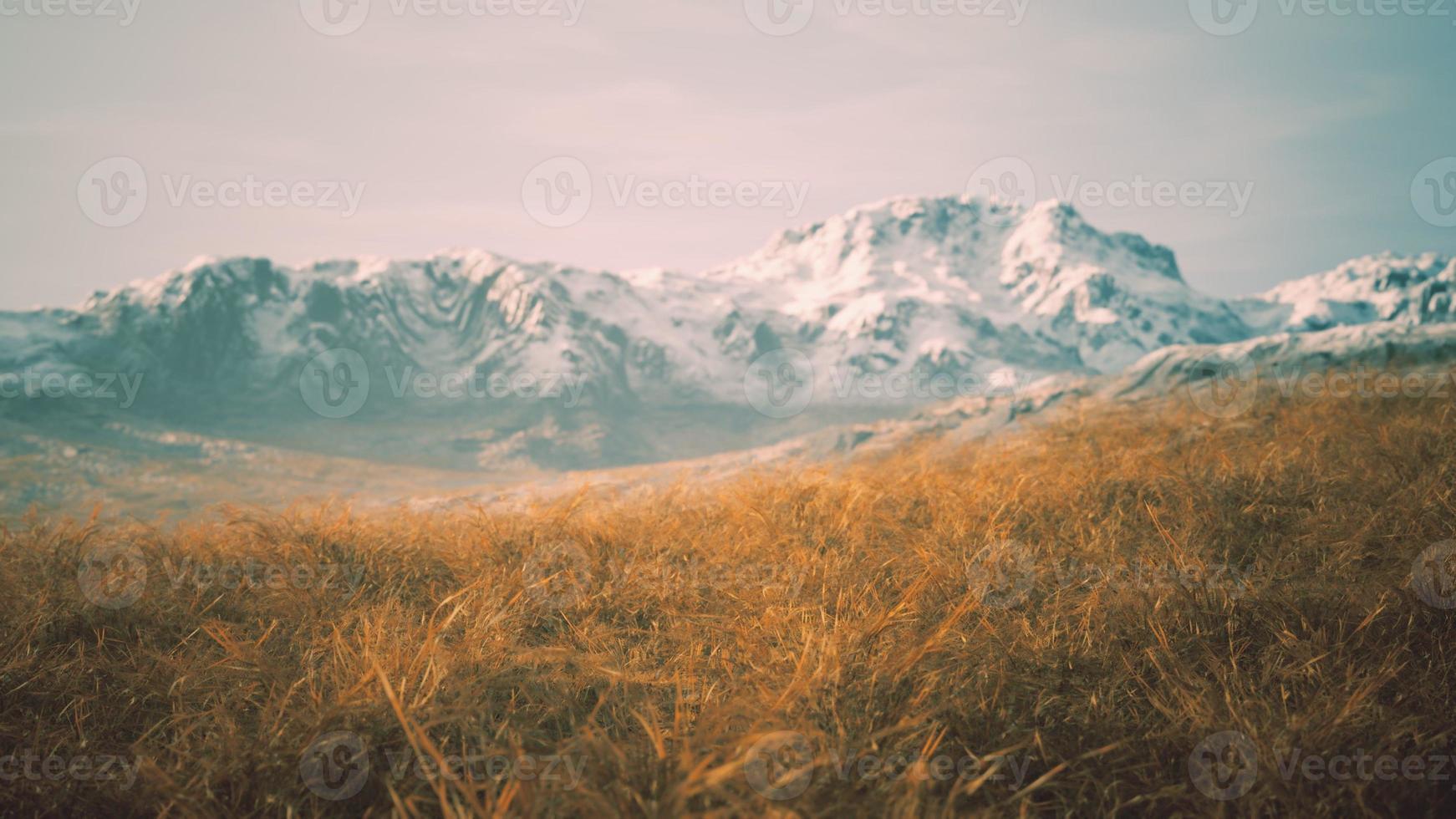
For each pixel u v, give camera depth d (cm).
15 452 7994
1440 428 613
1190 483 555
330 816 287
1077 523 516
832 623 390
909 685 333
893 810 260
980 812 268
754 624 404
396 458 14350
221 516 636
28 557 529
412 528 604
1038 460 718
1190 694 333
